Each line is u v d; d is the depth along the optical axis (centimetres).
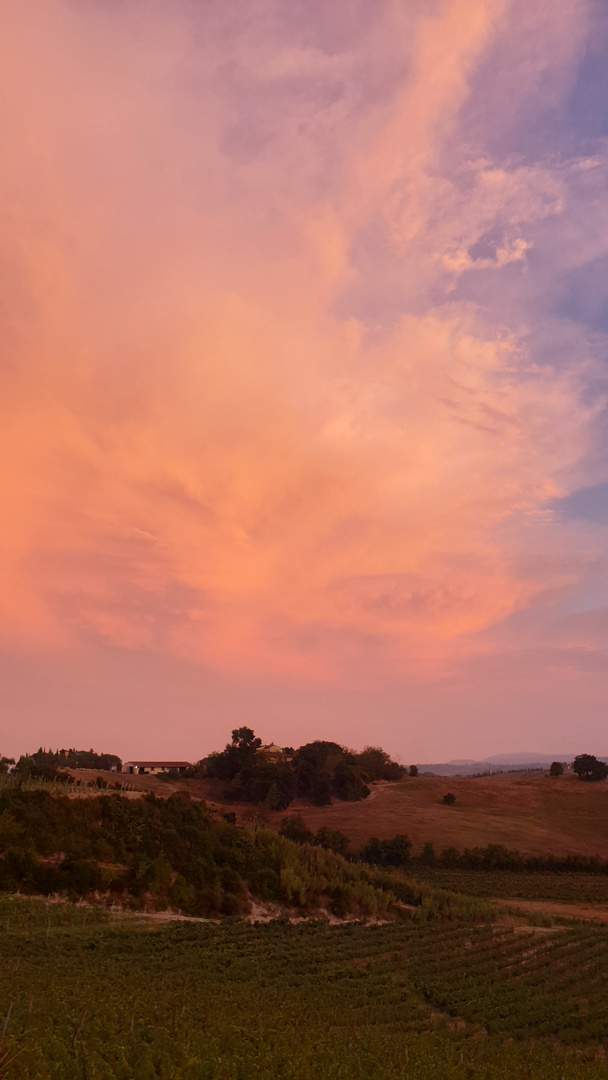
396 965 4544
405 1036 3028
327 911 5741
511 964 4878
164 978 3381
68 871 4712
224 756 16750
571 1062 2975
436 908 6344
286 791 15612
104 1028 2172
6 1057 1591
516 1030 3553
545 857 12000
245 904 5312
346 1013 3403
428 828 13912
